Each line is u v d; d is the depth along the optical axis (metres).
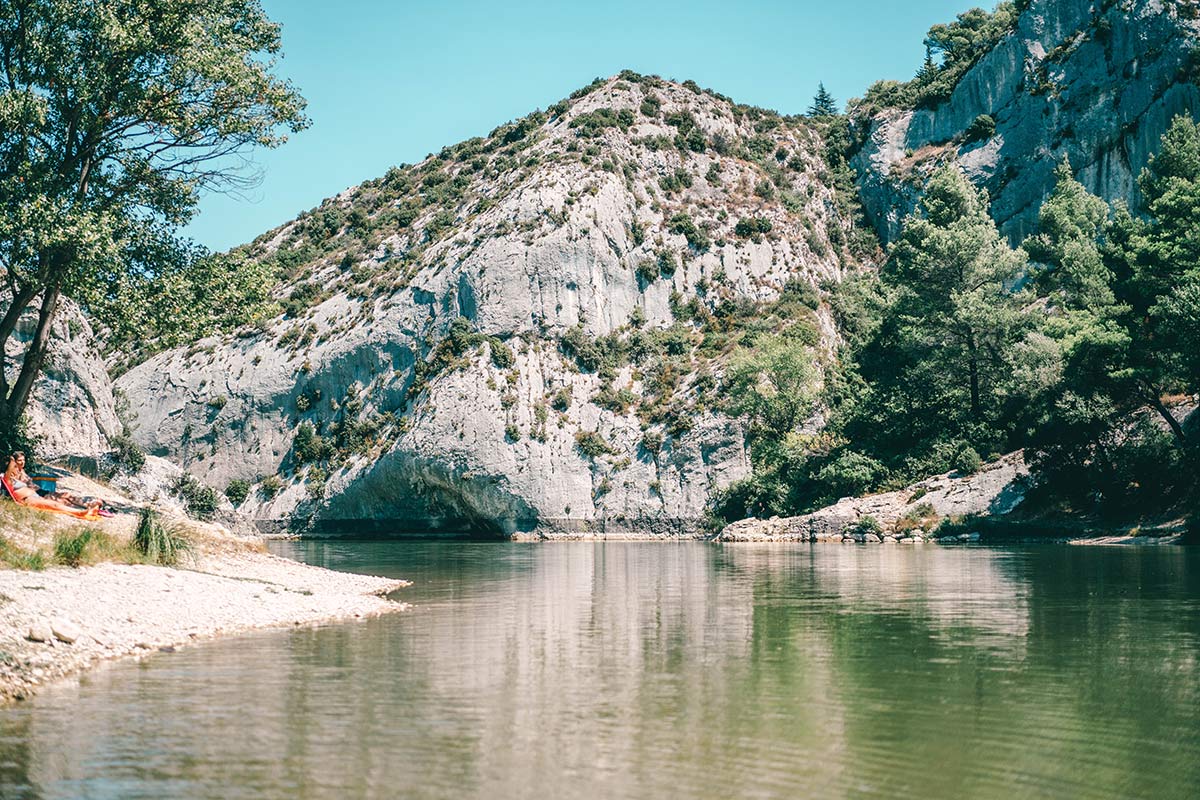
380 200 158.12
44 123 37.84
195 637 24.00
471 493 102.44
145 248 41.31
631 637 24.53
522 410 105.56
